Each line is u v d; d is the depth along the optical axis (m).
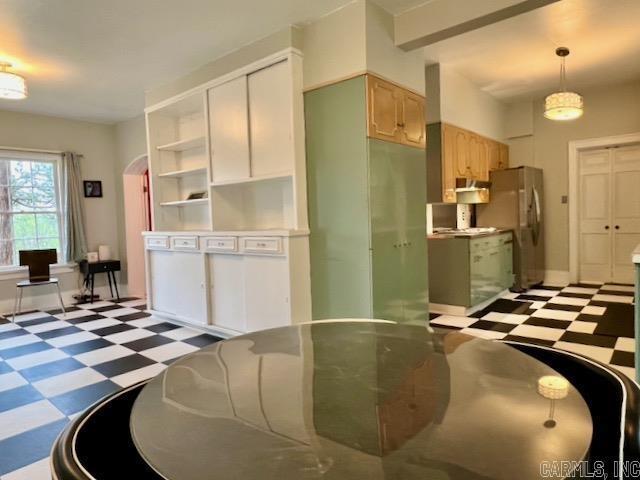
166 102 4.29
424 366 1.14
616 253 5.66
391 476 0.64
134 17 2.94
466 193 5.28
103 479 0.89
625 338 3.31
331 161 3.09
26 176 5.22
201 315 3.88
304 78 3.21
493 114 5.62
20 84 3.67
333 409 0.88
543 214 5.88
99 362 3.14
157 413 0.89
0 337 3.89
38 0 2.67
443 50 3.94
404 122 3.24
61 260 5.50
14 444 2.02
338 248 3.11
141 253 5.96
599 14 3.27
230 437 0.78
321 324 1.71
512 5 2.56
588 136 5.51
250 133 3.51
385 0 2.86
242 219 4.13
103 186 5.85
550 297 4.94
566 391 0.95
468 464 0.67
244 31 3.21
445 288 4.35
